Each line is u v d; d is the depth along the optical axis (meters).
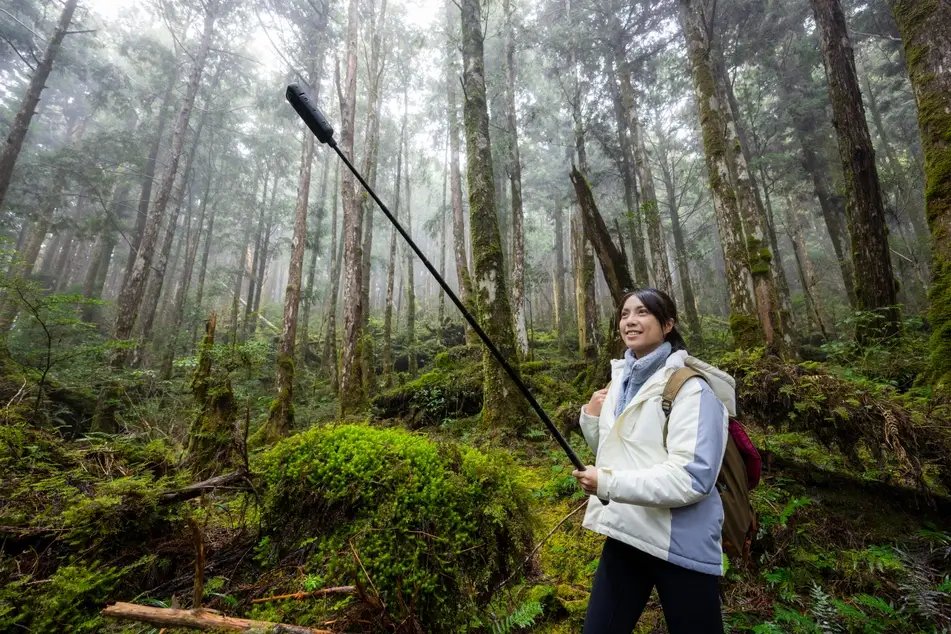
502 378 4.93
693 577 1.15
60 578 1.58
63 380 6.93
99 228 15.42
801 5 13.05
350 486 1.68
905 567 1.96
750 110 15.04
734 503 1.17
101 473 2.54
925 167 3.88
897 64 14.66
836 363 5.24
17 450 2.44
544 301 27.91
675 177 20.59
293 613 1.55
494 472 1.78
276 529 1.83
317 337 19.55
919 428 2.37
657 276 10.12
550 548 2.51
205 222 25.05
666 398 1.21
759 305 6.80
